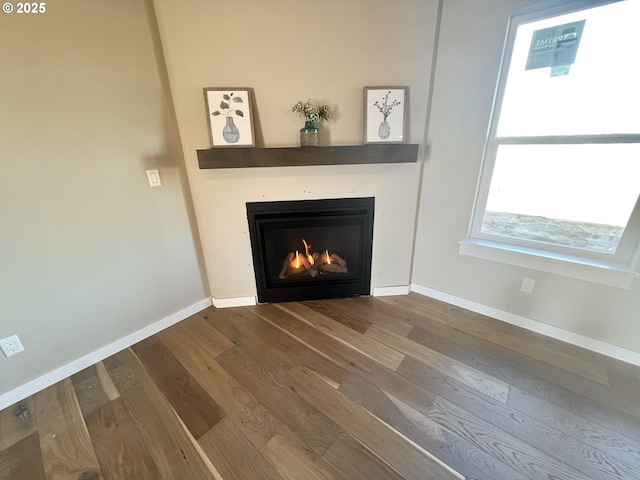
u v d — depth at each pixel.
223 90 1.65
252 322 2.01
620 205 1.46
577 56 1.40
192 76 1.62
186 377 1.54
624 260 1.49
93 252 1.57
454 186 1.90
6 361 1.36
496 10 1.49
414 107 1.80
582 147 1.49
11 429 1.27
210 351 1.74
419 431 1.21
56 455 1.16
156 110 1.68
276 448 1.16
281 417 1.29
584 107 1.45
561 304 1.69
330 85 1.73
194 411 1.34
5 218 1.26
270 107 1.74
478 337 1.79
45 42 1.25
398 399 1.37
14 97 1.21
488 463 1.08
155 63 1.63
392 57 1.70
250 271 2.13
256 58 1.63
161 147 1.75
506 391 1.40
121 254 1.69
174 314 2.02
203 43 1.57
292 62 1.67
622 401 1.33
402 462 1.09
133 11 1.49
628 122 1.36
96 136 1.47
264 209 1.94
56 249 1.43
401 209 2.04
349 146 1.77
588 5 1.30
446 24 1.64
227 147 1.72
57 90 1.32
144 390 1.47
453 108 1.76
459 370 1.54
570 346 1.69
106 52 1.43
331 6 1.58
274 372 1.56
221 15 1.53
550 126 1.56
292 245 2.17
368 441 1.17
